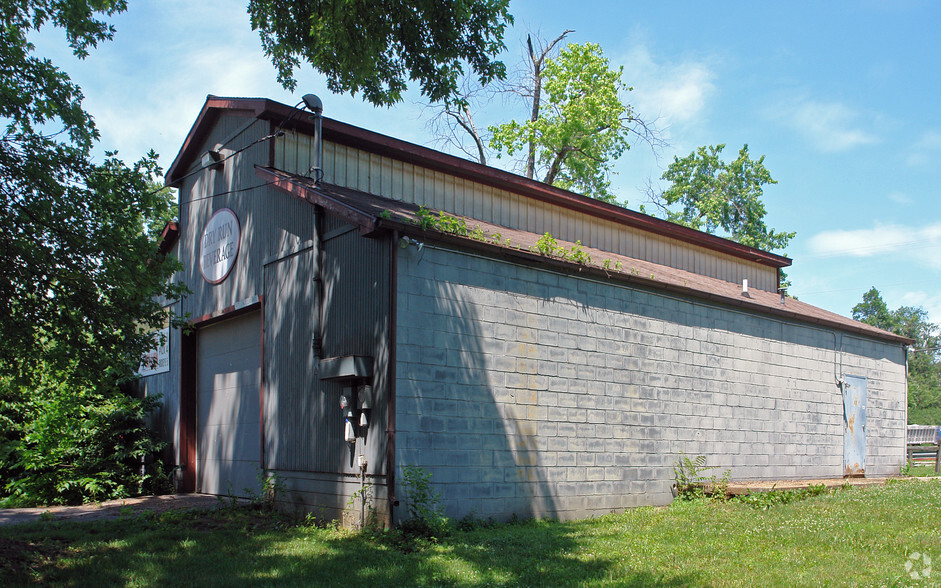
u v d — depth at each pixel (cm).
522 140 2903
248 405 1298
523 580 698
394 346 957
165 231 1562
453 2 1137
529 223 1588
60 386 1339
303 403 1105
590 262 1221
